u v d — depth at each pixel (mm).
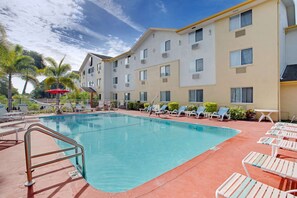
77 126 11703
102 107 22375
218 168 4012
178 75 17000
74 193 3039
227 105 13211
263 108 11398
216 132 9336
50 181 3473
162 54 18578
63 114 16578
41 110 18500
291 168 2873
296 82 10578
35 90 37625
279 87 10852
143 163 5379
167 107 17281
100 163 5352
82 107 19734
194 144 7316
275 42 10875
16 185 3314
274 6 10859
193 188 3168
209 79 14375
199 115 13898
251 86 11914
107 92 28469
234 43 12727
